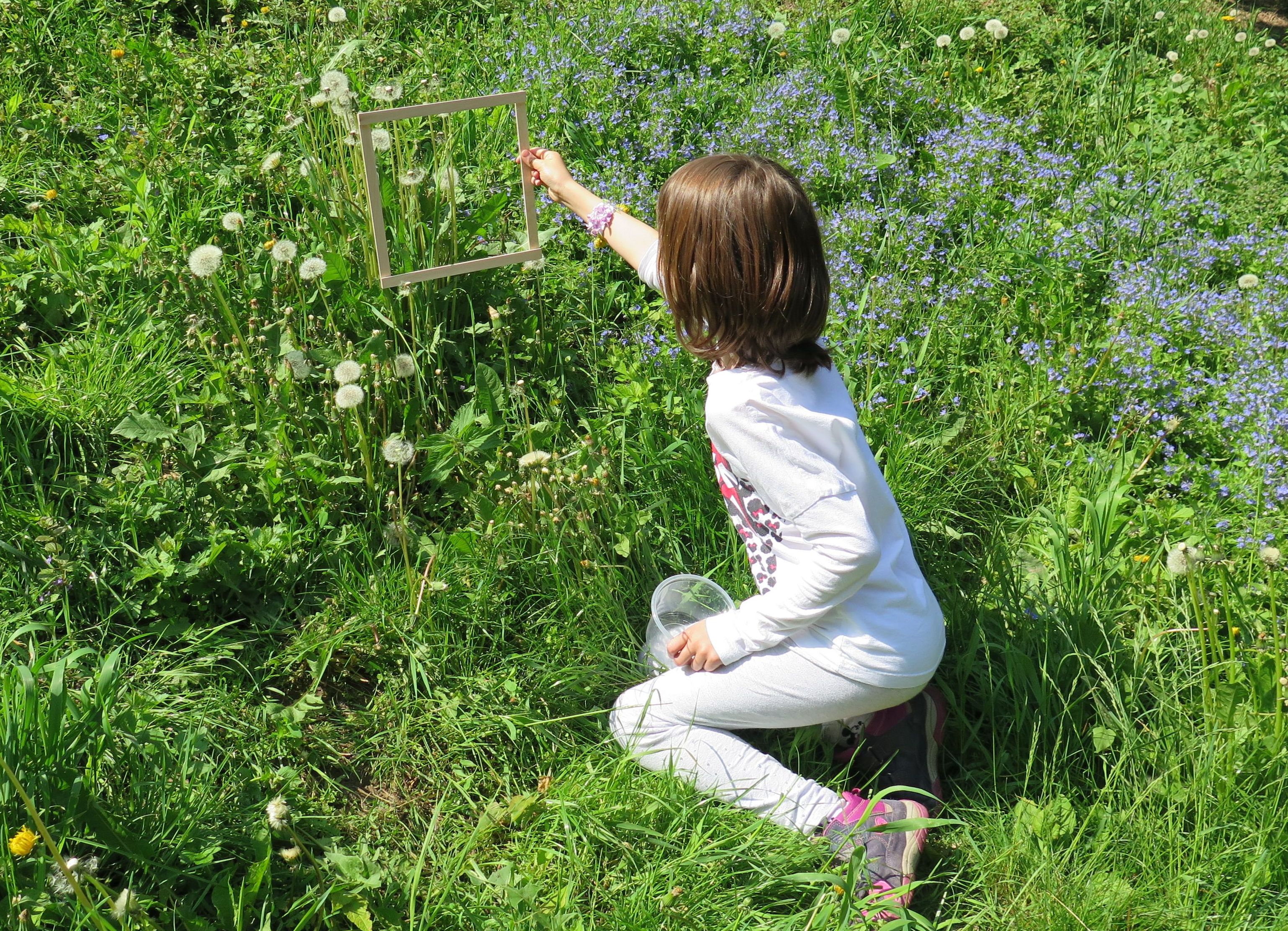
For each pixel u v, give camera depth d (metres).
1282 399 3.28
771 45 4.89
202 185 3.58
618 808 2.22
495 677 2.50
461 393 3.12
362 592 2.59
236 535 2.59
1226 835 2.25
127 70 4.00
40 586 2.43
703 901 2.09
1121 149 4.73
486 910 2.04
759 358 1.99
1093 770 2.44
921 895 2.22
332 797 2.25
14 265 3.12
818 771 2.42
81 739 1.94
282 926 1.95
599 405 3.17
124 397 2.84
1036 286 3.80
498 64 4.52
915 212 4.16
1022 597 2.71
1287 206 4.48
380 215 2.72
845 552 1.95
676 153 4.11
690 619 2.60
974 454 3.24
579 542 2.65
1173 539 2.96
